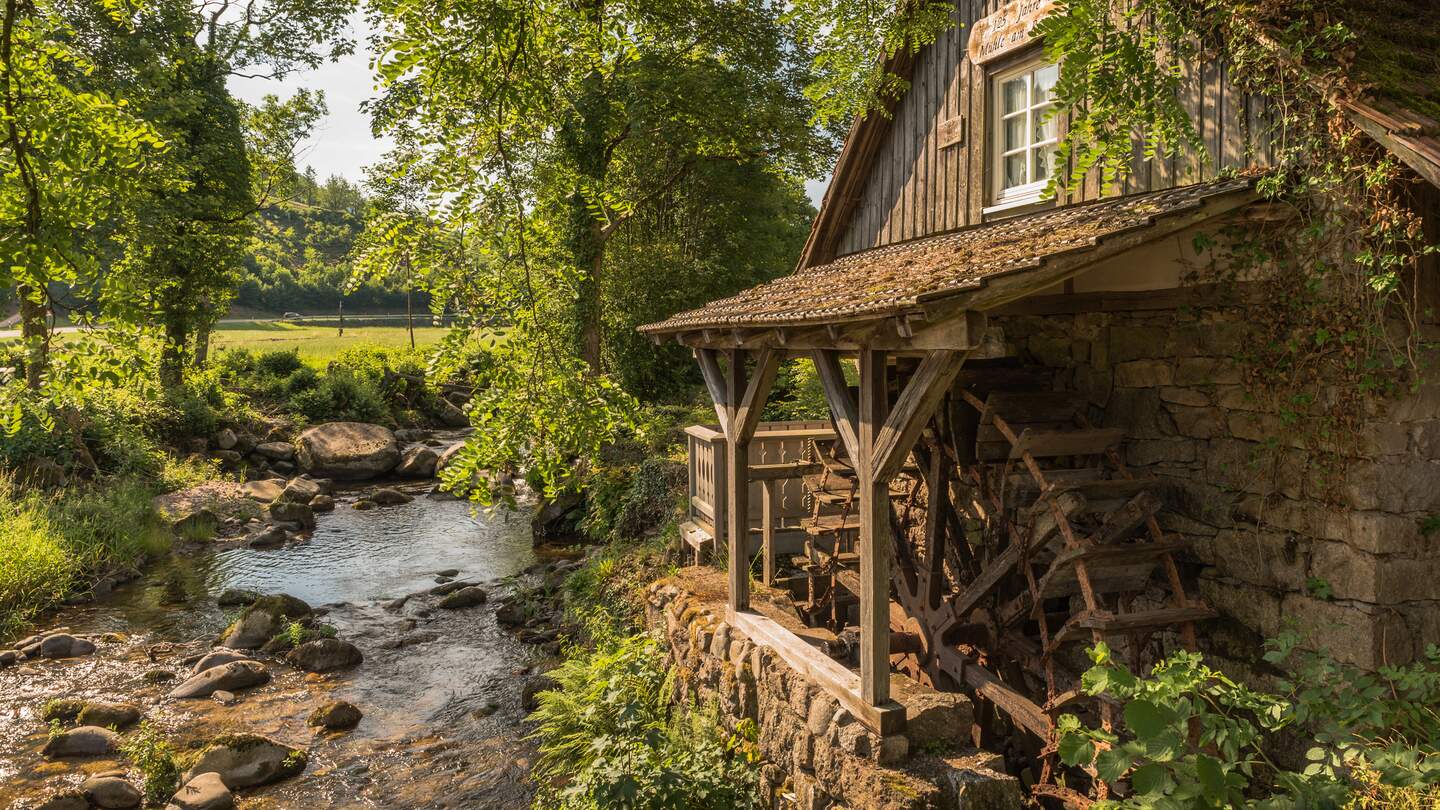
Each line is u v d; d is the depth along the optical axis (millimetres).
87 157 5035
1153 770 3584
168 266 21078
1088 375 6938
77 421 17328
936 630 7504
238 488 18984
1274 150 4969
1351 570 4938
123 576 13445
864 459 5059
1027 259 4117
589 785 5660
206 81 22859
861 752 5098
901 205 8820
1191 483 5984
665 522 11641
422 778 7625
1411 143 4004
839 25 7996
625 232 23156
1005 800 4773
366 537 16453
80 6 17609
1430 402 4875
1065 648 6996
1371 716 3830
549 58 6430
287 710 9031
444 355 6328
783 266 27047
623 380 21344
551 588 12352
